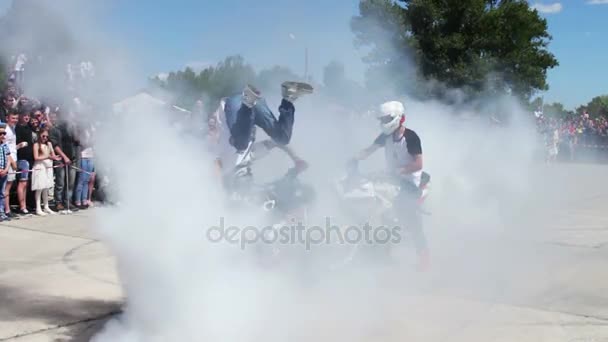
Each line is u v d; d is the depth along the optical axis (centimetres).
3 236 762
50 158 907
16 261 632
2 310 469
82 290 524
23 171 903
